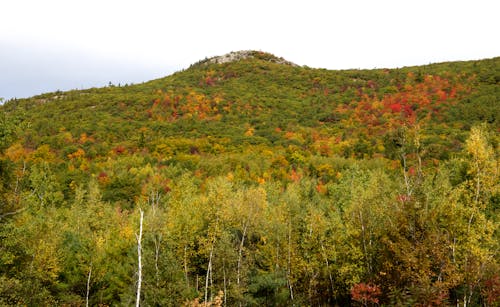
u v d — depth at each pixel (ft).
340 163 235.20
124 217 130.31
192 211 95.96
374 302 70.44
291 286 93.40
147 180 204.85
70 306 76.07
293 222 98.68
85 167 230.27
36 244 75.10
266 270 102.63
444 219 63.26
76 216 116.47
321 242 89.30
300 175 221.87
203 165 240.12
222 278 85.81
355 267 79.05
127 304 71.92
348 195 139.64
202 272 100.07
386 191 96.12
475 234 61.41
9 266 65.16
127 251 91.09
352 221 82.84
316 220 92.27
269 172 226.38
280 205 106.93
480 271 57.93
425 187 74.64
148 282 72.54
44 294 65.16
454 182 101.81
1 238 56.03
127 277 81.61
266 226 97.45
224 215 91.15
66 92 545.85
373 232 77.92
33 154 246.68
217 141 306.76
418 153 88.12
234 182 200.64
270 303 91.04
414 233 62.39
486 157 64.13
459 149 206.59
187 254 88.53
